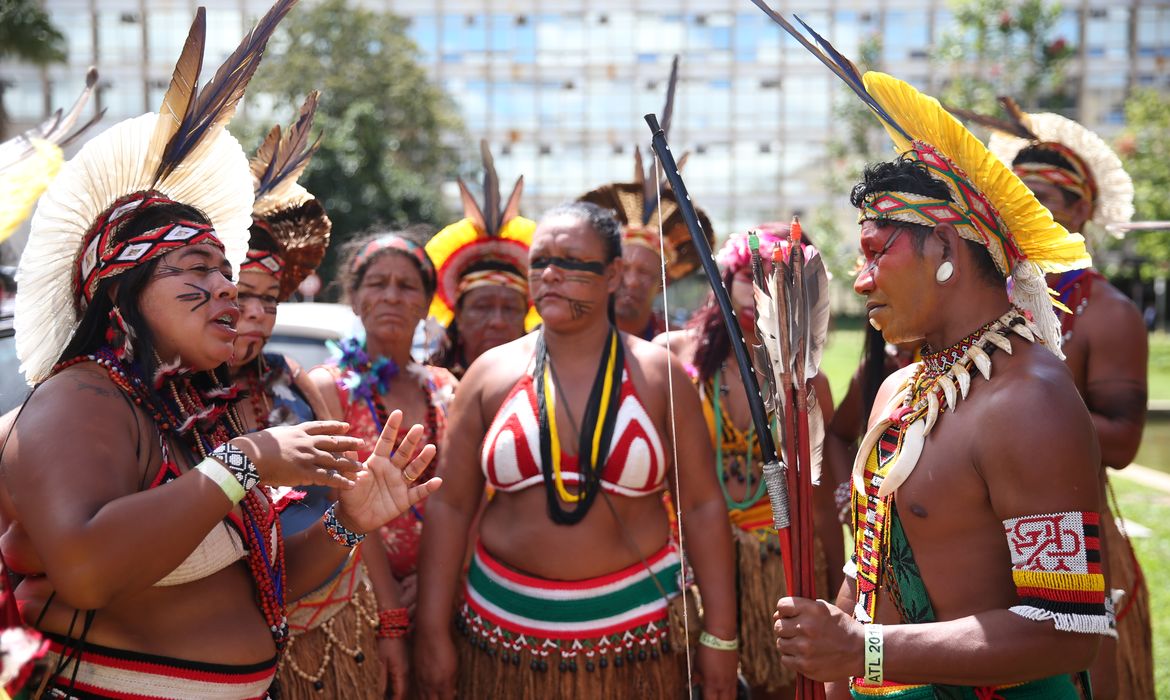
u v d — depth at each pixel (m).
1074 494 1.76
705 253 2.11
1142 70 40.03
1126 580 3.01
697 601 2.95
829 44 2.06
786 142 42.12
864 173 2.04
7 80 36.44
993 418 1.84
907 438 1.98
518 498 2.80
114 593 1.64
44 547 1.61
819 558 3.17
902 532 1.99
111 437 1.73
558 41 41.94
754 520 3.24
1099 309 3.03
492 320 3.95
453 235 4.04
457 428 2.93
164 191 1.94
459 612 2.95
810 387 2.03
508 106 41.94
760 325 1.99
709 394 3.29
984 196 1.91
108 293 1.84
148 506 1.64
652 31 41.94
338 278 3.54
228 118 1.93
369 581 2.84
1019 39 20.47
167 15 37.84
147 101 37.88
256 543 1.98
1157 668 4.11
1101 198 3.20
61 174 1.78
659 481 2.78
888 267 1.96
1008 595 1.87
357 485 2.06
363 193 21.69
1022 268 1.94
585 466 2.72
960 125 1.87
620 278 2.96
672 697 2.77
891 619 2.06
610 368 2.81
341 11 25.67
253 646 1.96
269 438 1.77
